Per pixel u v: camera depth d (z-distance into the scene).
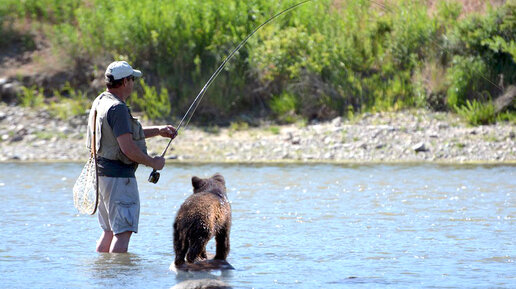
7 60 60.75
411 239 22.41
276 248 21.27
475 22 54.47
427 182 36.22
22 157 47.81
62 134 52.00
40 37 63.28
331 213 27.58
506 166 41.97
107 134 20.64
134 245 22.00
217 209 19.02
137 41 57.47
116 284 16.98
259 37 57.12
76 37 59.41
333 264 19.08
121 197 20.83
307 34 56.22
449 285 16.61
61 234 23.73
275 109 54.41
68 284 16.97
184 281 16.97
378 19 57.28
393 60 56.00
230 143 49.94
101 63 58.00
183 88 55.44
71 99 56.84
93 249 21.38
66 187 35.56
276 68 55.03
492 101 51.31
